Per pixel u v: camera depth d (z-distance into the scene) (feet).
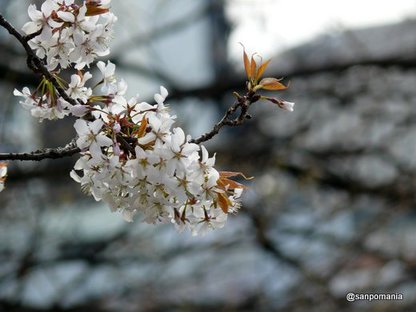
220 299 28.07
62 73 23.27
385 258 26.43
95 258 27.89
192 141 8.77
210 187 8.16
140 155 7.84
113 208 8.19
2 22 8.06
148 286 27.53
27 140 28.04
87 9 8.13
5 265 27.43
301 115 30.12
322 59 31.42
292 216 29.55
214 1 32.99
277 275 27.86
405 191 27.89
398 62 29.30
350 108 30.12
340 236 27.94
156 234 28.37
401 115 30.01
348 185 28.58
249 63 8.89
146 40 31.53
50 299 29.09
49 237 28.17
